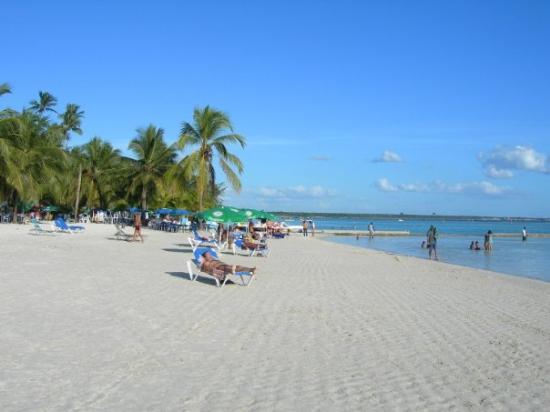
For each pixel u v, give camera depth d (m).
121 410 5.23
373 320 10.38
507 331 10.03
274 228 47.59
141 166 55.00
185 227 47.69
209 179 41.28
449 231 95.69
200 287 13.52
